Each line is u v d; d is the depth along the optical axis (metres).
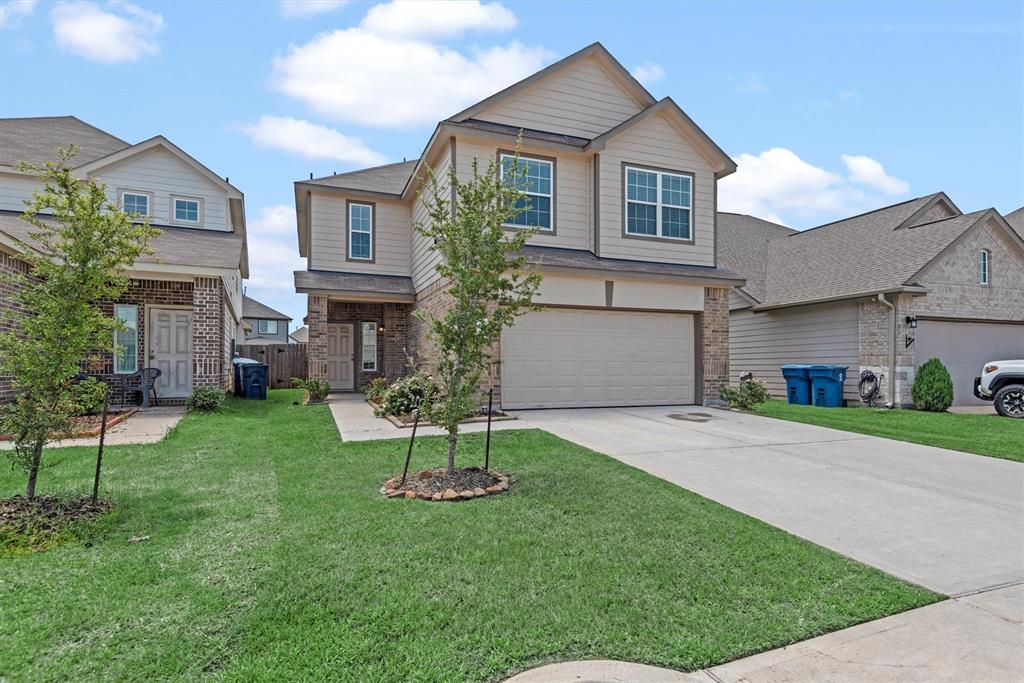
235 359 16.61
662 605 3.36
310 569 3.76
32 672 2.65
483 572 3.75
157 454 7.16
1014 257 15.39
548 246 12.20
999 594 3.59
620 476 6.17
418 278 14.73
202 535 4.38
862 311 14.52
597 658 2.84
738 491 5.76
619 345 12.12
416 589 3.50
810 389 15.07
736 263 19.27
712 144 13.07
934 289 14.17
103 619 3.12
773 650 2.94
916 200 17.42
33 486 4.84
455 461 6.76
